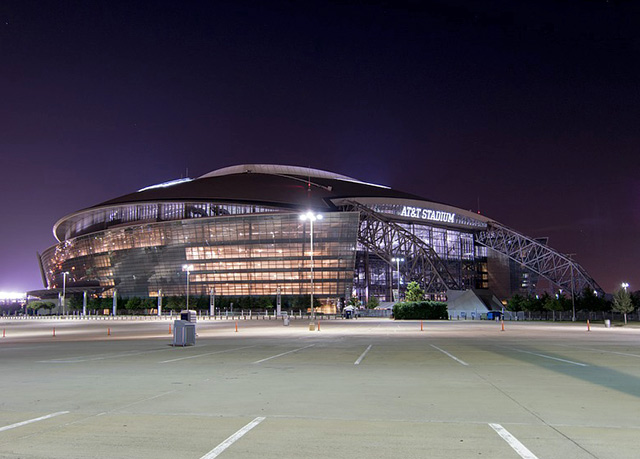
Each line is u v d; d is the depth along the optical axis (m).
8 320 106.00
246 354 21.62
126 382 13.31
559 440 7.38
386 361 18.58
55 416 9.10
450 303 107.56
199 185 140.50
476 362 18.16
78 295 148.62
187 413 9.33
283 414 9.22
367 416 9.04
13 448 7.02
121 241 138.75
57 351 24.14
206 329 48.81
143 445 7.18
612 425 8.30
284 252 121.75
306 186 140.12
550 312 91.44
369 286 141.62
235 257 124.88
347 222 118.12
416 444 7.18
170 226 130.00
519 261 159.25
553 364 17.44
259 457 6.60
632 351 22.67
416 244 130.62
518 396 11.05
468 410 9.55
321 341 30.25
